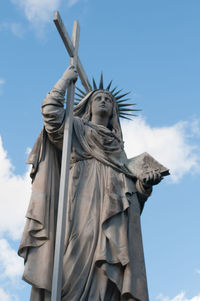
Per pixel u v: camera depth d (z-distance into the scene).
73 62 23.83
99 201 21.69
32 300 20.14
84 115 24.64
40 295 20.23
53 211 21.77
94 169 22.48
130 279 20.00
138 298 19.84
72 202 21.61
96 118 24.41
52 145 23.03
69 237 20.84
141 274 20.56
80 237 20.77
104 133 23.42
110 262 20.08
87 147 22.92
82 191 21.91
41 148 22.72
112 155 23.14
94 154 22.83
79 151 22.89
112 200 21.33
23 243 20.75
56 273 18.89
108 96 24.92
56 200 22.17
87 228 20.89
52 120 22.20
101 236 20.64
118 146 23.45
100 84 25.95
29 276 20.20
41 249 20.86
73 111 24.03
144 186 22.70
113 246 20.34
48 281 20.19
